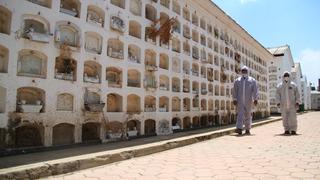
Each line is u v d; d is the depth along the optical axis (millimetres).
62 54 6430
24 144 5789
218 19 14172
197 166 4039
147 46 9070
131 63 8352
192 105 11391
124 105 7969
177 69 10656
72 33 6848
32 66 6031
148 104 9148
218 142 6742
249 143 6270
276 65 29016
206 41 12953
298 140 6488
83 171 3996
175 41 10750
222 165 4035
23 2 5805
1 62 5547
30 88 5934
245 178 3314
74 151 5266
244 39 18000
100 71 7352
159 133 9195
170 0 10469
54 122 6141
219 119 13602
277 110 27547
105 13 7633
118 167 4203
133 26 8805
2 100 5438
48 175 3740
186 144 6594
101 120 7242
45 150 5734
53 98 6168
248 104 8461
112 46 8008
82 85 6836
